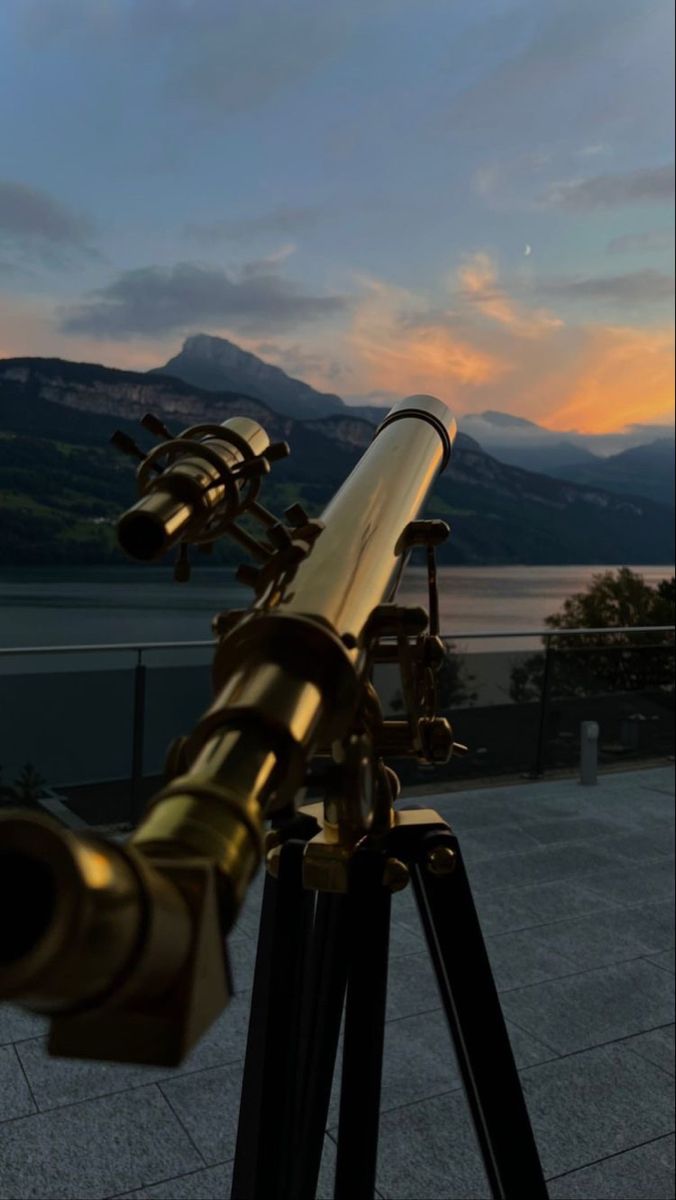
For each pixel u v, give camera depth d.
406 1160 2.07
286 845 1.16
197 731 0.57
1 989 0.31
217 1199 1.89
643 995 2.91
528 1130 1.18
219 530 0.94
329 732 0.67
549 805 5.10
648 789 5.53
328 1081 1.32
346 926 1.30
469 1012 1.17
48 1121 2.13
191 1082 2.31
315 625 0.63
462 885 1.17
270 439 1.02
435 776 5.54
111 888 0.33
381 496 1.00
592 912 3.57
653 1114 2.29
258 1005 1.20
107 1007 0.36
